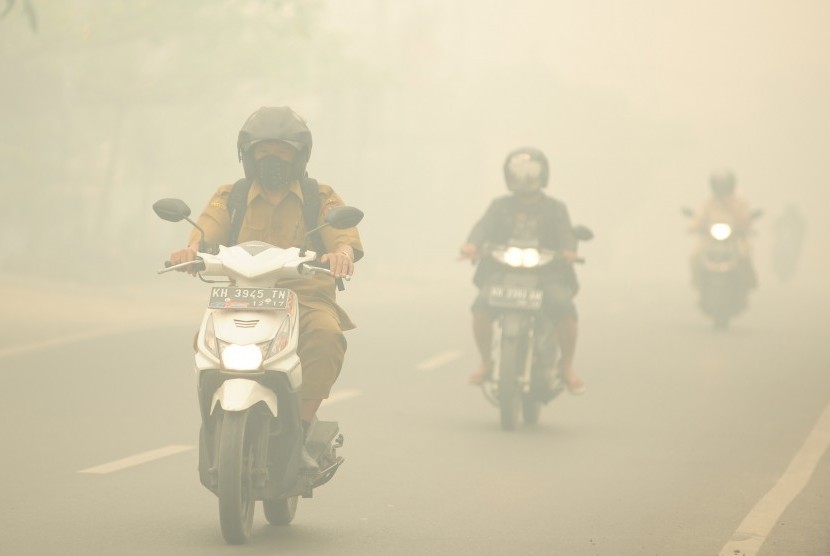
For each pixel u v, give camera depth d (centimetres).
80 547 1694
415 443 2561
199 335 1644
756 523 1936
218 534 1777
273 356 1614
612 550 1759
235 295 1636
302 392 1695
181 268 1641
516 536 1822
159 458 2320
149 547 1697
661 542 1809
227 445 1593
